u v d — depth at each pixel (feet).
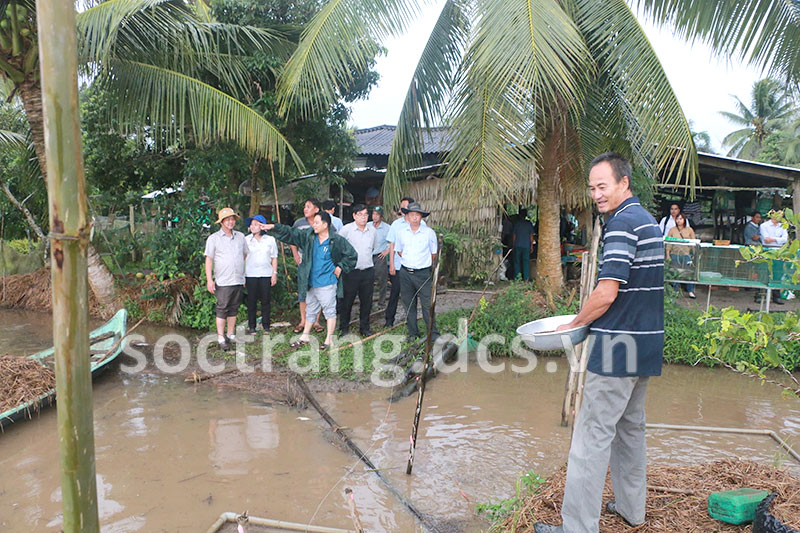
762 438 15.97
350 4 23.11
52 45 4.39
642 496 10.12
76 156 4.60
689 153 22.38
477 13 20.47
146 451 14.99
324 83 23.93
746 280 26.03
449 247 41.29
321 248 23.54
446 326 26.61
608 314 9.25
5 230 42.55
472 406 18.63
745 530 9.98
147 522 11.59
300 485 13.20
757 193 41.88
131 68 27.78
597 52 23.71
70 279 4.67
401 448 15.31
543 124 25.59
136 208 47.21
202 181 32.04
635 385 9.62
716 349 11.42
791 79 22.13
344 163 37.55
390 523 11.60
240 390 19.94
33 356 20.77
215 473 13.78
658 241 9.21
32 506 12.25
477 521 11.67
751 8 21.21
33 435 16.07
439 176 39.22
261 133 27.96
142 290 30.40
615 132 26.37
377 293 38.04
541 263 28.14
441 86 24.81
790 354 21.26
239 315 28.81
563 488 11.57
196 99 27.94
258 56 30.53
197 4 37.78
